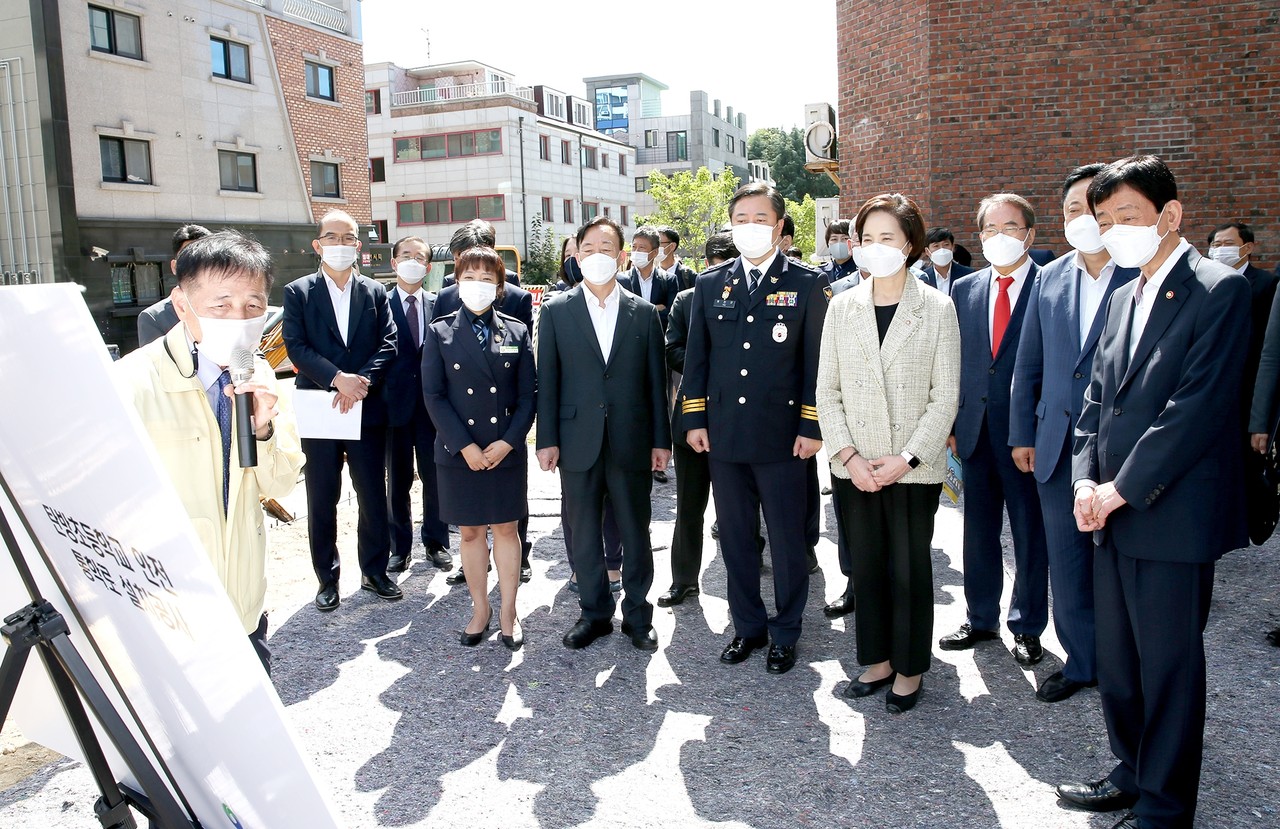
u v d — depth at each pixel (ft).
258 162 69.05
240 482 7.80
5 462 6.08
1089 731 10.90
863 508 11.63
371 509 16.17
